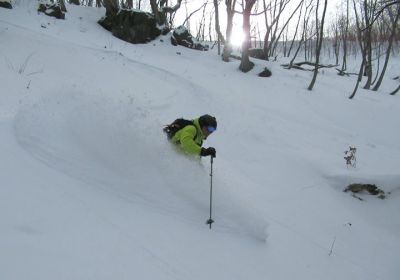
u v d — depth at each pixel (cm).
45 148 446
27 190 357
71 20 1628
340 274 434
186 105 906
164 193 428
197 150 429
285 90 1453
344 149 888
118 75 934
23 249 271
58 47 959
